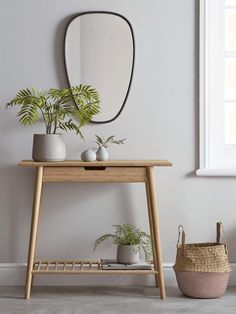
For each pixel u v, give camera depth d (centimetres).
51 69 425
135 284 428
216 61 429
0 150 426
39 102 396
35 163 386
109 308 368
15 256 428
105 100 424
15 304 376
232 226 429
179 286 397
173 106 425
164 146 427
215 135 433
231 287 423
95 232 429
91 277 429
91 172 391
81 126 410
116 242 414
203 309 365
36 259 427
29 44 423
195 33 423
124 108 425
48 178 391
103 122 424
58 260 425
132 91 425
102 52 422
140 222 428
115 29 422
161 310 363
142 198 428
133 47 422
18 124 425
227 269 390
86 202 428
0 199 427
